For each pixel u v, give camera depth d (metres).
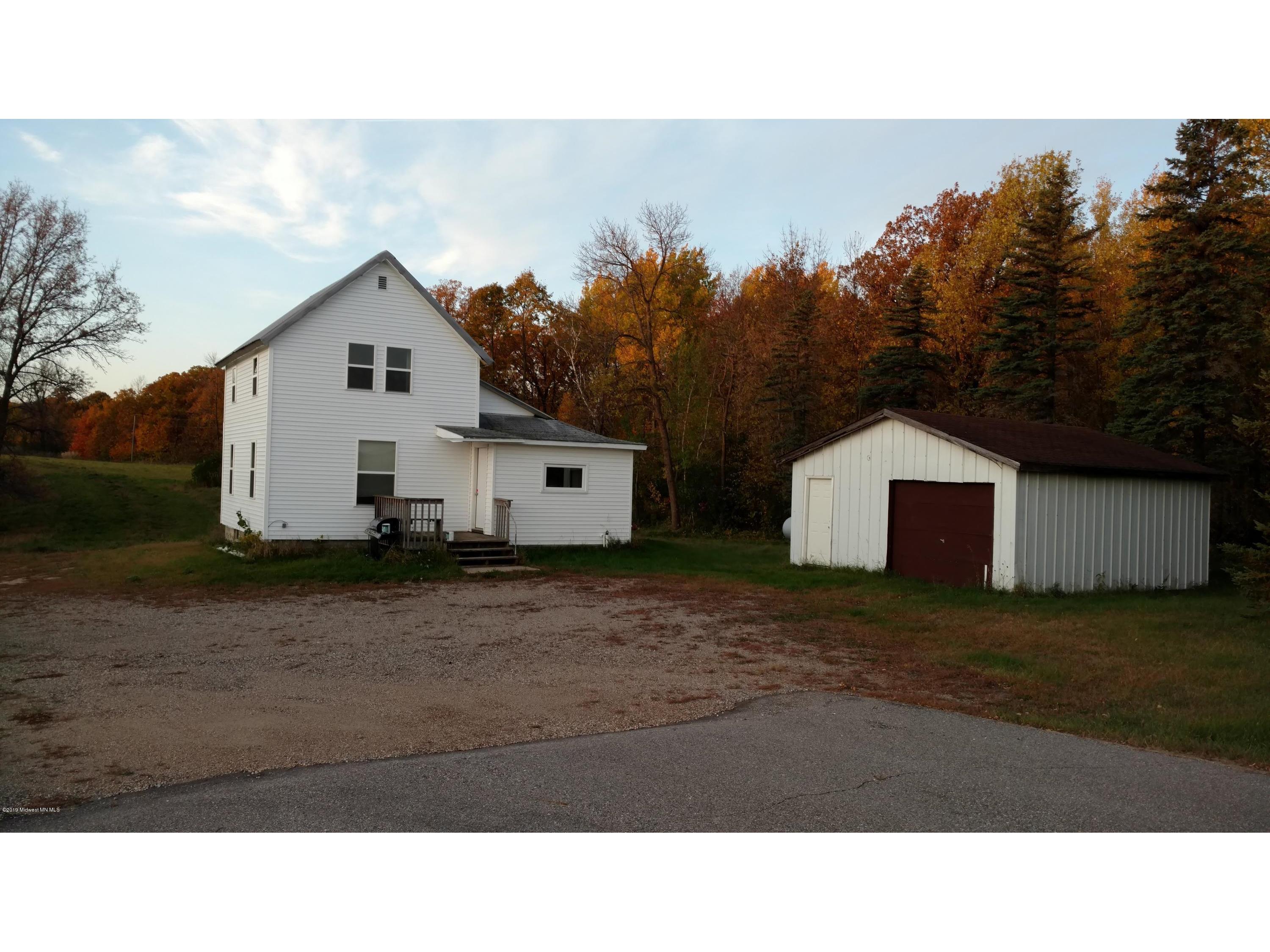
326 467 21.08
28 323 32.75
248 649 10.78
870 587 16.78
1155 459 19.34
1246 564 12.94
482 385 26.44
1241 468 25.30
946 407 33.41
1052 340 27.83
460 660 10.12
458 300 48.38
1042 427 20.25
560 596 15.74
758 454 35.56
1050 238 28.48
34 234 32.47
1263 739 7.01
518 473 22.36
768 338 35.81
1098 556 17.50
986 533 16.61
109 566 19.94
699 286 45.88
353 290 21.50
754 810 5.33
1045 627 12.55
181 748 6.56
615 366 39.59
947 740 6.89
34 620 12.98
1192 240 23.06
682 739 6.87
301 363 20.77
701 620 13.13
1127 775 6.03
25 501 35.16
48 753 6.42
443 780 5.84
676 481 38.12
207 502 41.03
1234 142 23.00
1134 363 25.08
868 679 9.27
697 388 39.41
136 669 9.62
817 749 6.61
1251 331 22.41
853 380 38.00
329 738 6.88
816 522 20.86
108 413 71.19
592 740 6.83
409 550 19.52
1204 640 11.58
